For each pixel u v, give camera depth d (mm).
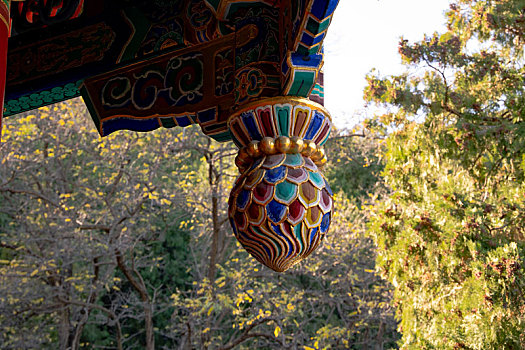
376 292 16000
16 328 16453
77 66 3170
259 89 2281
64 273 16438
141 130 3049
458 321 8109
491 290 7410
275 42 2320
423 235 8500
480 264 7551
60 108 14023
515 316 7254
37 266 15070
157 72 3062
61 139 14406
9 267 15555
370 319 15789
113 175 14398
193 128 14742
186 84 2977
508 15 8641
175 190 15086
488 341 7434
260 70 2305
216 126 2875
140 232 15789
